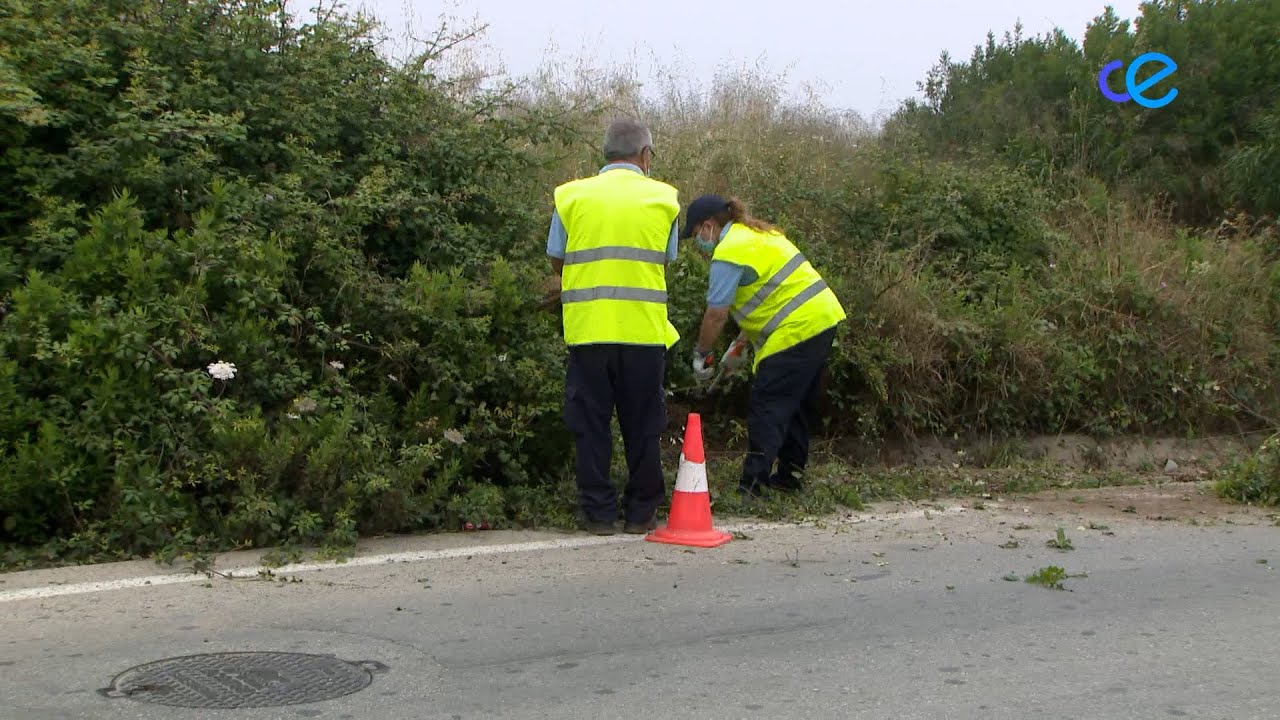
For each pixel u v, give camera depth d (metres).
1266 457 7.84
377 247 7.54
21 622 4.48
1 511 5.37
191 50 7.54
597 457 6.22
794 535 6.32
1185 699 3.93
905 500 7.42
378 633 4.46
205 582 5.07
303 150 7.33
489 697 3.84
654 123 12.10
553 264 6.33
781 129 12.41
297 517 5.71
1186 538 6.42
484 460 6.64
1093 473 8.95
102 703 3.70
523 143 9.05
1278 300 11.12
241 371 6.03
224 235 6.43
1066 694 3.96
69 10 7.24
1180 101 13.54
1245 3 14.22
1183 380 10.01
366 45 8.22
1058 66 14.07
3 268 6.17
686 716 3.71
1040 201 11.33
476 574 5.35
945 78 15.23
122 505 5.42
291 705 3.72
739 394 8.52
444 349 6.66
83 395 5.65
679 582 5.30
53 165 6.76
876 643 4.48
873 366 8.44
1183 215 13.30
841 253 9.67
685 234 7.09
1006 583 5.40
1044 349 9.44
